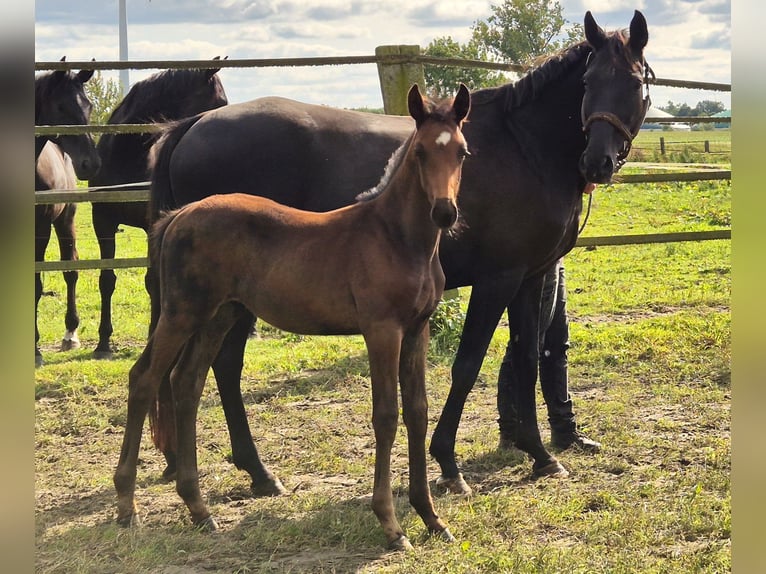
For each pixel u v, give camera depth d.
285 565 3.47
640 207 16.48
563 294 5.04
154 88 8.12
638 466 4.73
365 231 3.64
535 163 4.55
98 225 7.76
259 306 3.81
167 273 3.83
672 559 3.43
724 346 7.22
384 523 3.65
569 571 3.27
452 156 3.38
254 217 3.79
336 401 6.10
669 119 7.98
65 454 5.10
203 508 3.90
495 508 4.02
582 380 6.48
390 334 3.55
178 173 4.66
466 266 4.56
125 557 3.52
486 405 6.05
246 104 4.80
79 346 8.08
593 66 4.46
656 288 9.76
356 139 4.75
